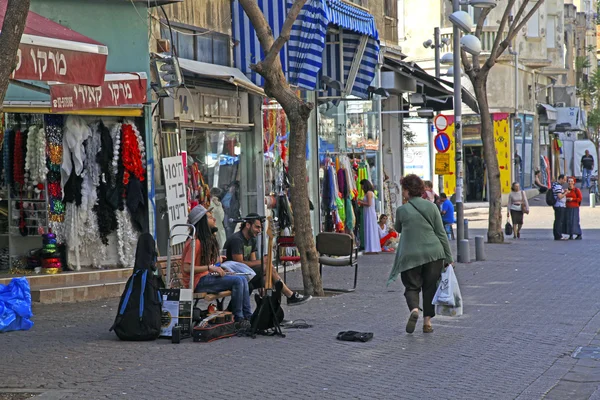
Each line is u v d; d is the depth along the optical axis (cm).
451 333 1675
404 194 1691
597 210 6097
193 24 2583
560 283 2428
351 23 3123
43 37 1434
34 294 2019
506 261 3072
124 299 1587
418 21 6588
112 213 2231
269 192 2911
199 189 2494
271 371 1338
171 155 2370
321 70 3294
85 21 2222
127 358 1427
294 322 1781
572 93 9175
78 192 2192
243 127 2792
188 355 1455
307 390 1218
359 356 1457
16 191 2202
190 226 1652
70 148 2167
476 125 6744
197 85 2542
